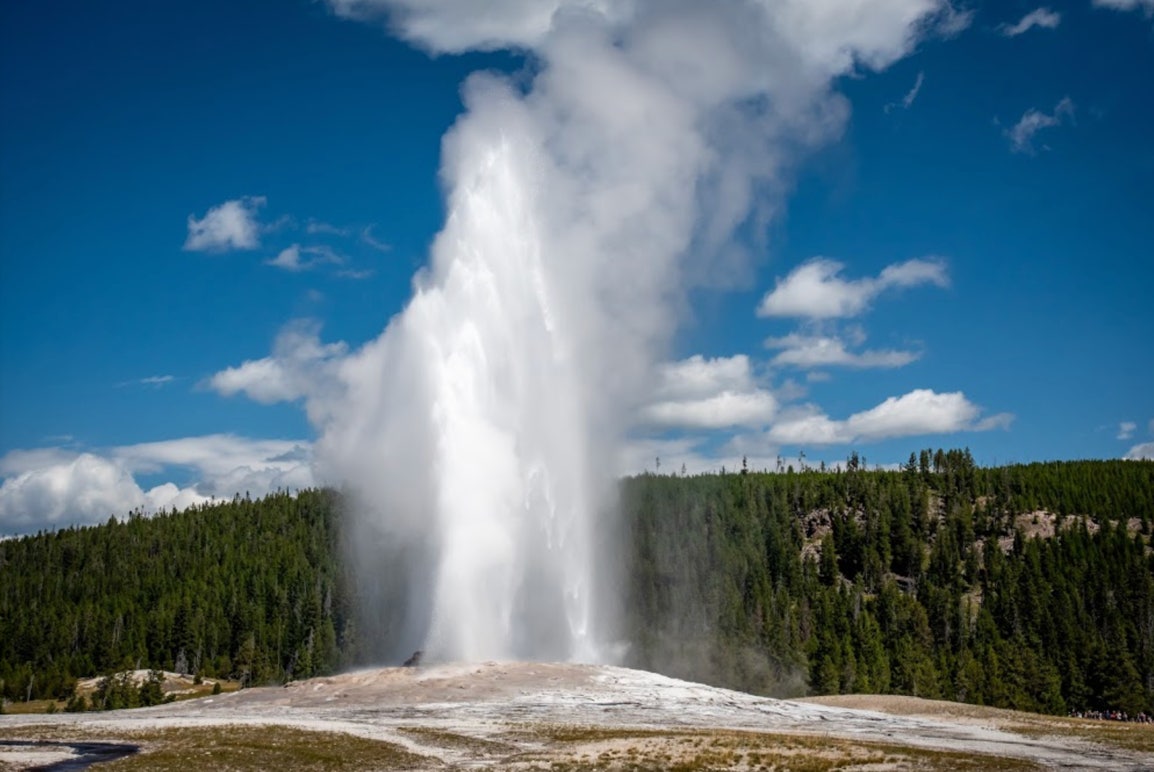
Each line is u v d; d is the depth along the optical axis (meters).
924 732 56.75
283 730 51.38
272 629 171.88
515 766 41.47
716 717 59.31
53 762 42.53
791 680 131.75
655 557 166.62
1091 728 60.62
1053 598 170.88
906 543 197.38
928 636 154.75
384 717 56.91
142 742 48.25
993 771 41.25
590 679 69.25
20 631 178.25
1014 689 132.50
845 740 48.81
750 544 184.50
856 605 165.00
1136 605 169.00
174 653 172.75
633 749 44.62
